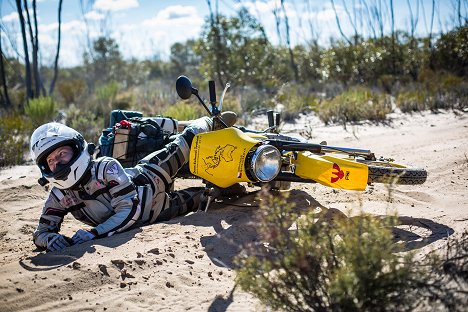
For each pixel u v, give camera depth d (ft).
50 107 41.19
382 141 29.68
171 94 51.57
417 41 66.33
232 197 18.47
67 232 16.96
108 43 93.25
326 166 15.98
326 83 63.21
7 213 19.44
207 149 16.22
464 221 15.11
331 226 11.19
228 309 10.79
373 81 61.05
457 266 10.98
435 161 23.09
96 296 11.37
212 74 59.93
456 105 41.98
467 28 61.16
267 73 59.88
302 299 10.10
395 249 12.67
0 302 11.12
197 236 14.57
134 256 12.98
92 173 15.01
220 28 60.18
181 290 11.66
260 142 15.83
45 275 12.09
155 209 16.33
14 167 27.76
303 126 37.32
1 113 46.73
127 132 18.69
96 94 51.80
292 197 18.01
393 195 18.45
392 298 9.20
